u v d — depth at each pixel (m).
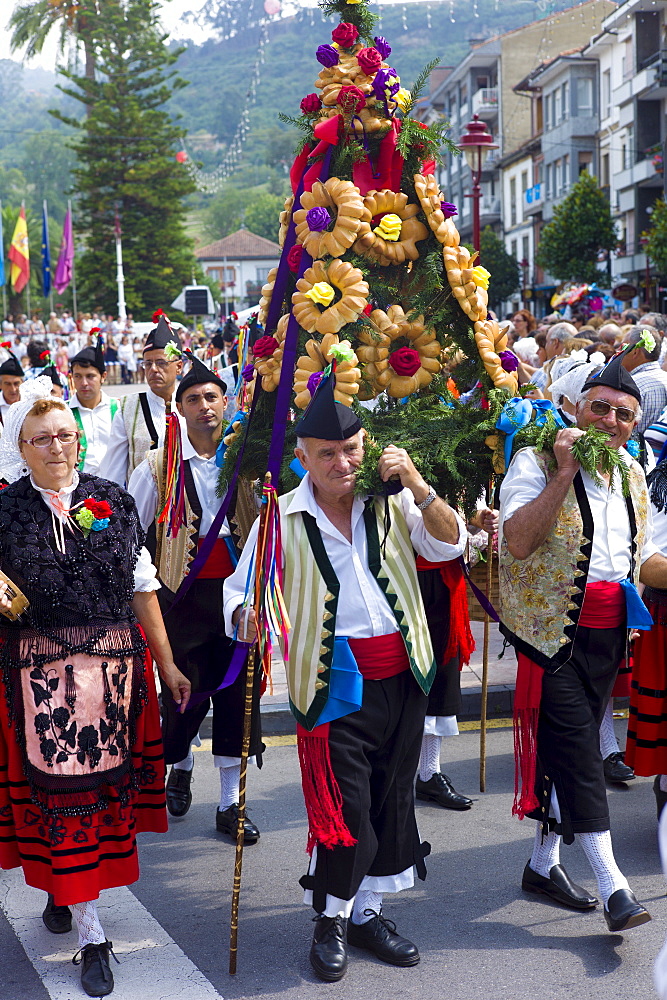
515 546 3.77
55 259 74.19
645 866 4.42
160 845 4.86
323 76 4.40
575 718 3.79
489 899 4.18
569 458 3.70
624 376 3.88
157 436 5.95
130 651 3.71
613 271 37.06
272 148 97.75
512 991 3.51
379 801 3.76
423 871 3.88
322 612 3.59
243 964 3.75
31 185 138.50
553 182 45.19
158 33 47.72
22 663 3.59
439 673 5.08
